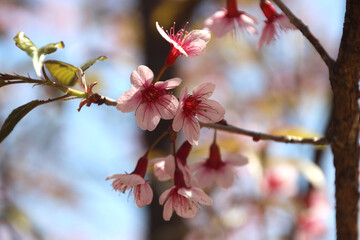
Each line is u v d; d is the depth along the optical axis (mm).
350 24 673
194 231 896
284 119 1182
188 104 696
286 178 924
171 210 708
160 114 689
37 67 675
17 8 1514
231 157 744
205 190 882
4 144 1148
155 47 954
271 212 938
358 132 688
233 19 747
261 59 1252
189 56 694
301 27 688
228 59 1346
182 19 951
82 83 683
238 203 911
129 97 688
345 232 694
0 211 902
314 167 859
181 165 709
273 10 735
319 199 923
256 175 851
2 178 1139
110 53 1349
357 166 690
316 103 1184
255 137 700
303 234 925
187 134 693
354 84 681
